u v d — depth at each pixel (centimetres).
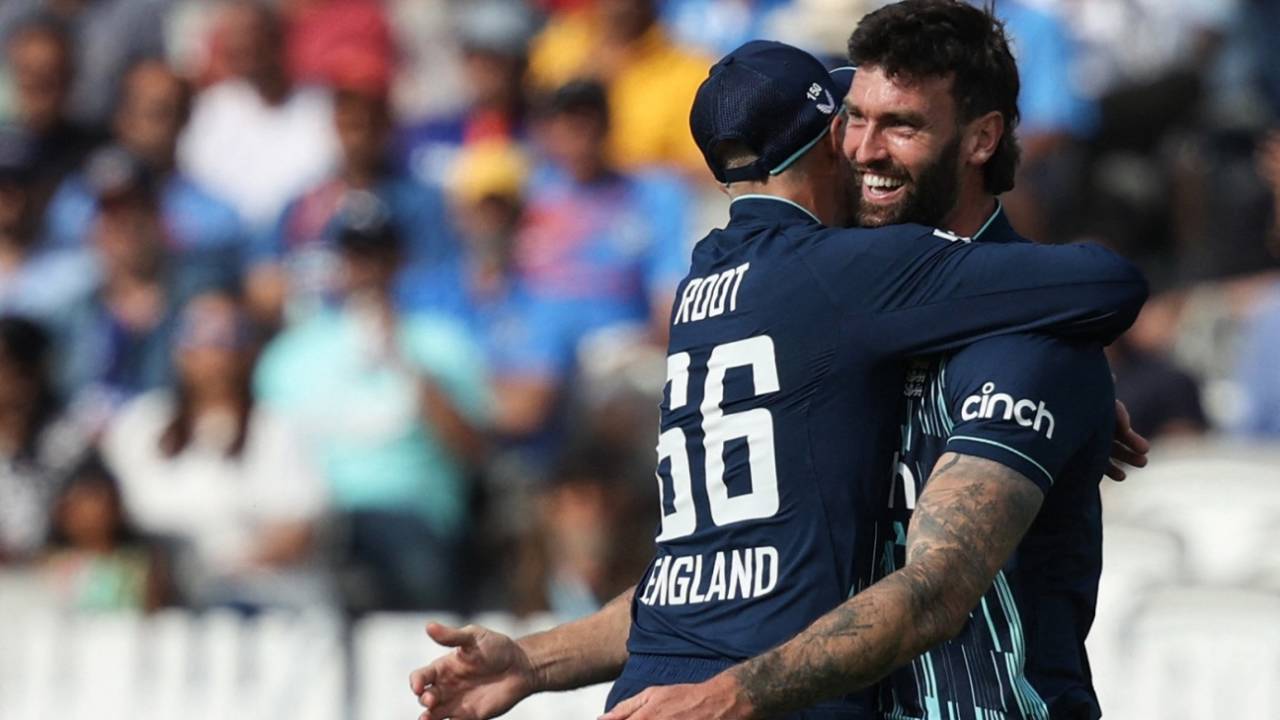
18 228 3469
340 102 3281
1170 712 2255
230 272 3325
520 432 2988
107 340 3269
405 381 2862
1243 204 3083
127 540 2792
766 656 1133
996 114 1281
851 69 1379
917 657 1230
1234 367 2988
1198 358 3034
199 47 3850
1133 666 2273
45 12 3856
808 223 1271
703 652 1219
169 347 3253
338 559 2788
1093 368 1218
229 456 2861
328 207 3250
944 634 1136
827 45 2780
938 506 1166
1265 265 3058
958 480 1173
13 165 3481
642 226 3098
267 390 2911
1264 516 2469
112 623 2542
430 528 2816
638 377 2703
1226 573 2448
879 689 1239
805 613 1202
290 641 2488
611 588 2536
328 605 2750
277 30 3594
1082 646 1287
